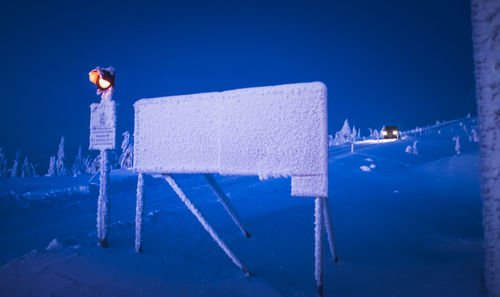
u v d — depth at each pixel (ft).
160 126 12.10
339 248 14.82
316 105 9.53
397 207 27.53
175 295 8.73
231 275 10.42
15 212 27.30
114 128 13.75
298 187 9.68
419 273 11.59
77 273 10.03
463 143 102.32
